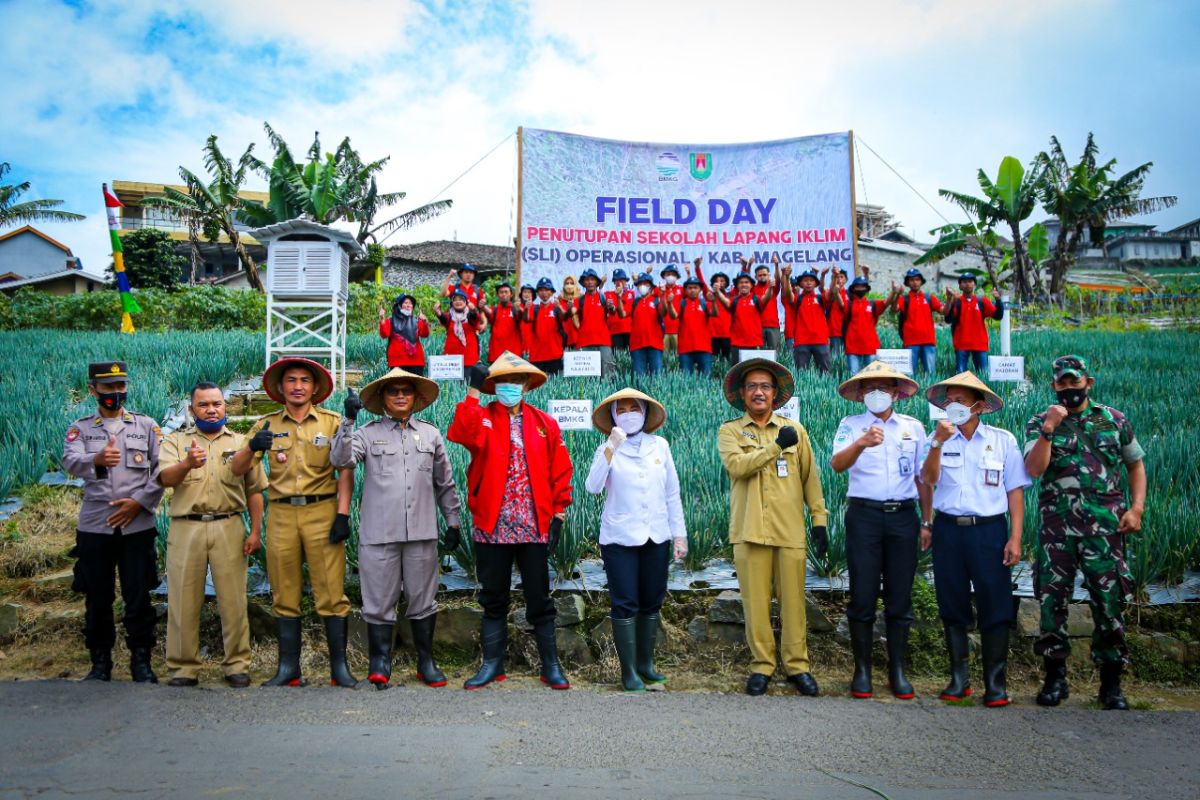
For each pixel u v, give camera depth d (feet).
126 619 18.19
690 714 15.65
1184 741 14.46
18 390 33.99
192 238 94.68
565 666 19.70
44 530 24.34
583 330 42.04
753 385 18.62
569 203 52.47
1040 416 17.85
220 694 16.66
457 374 35.42
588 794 11.64
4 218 102.27
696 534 21.86
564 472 18.92
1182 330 67.21
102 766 12.40
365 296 80.59
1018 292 88.89
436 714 15.34
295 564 18.12
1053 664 17.37
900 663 17.72
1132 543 20.88
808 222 53.21
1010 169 82.02
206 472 17.87
